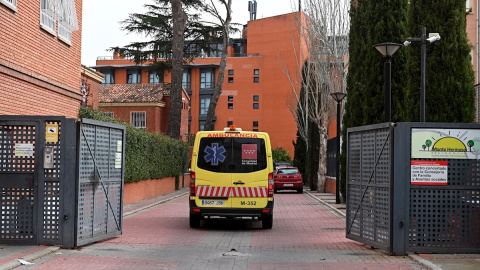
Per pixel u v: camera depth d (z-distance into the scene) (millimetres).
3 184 10539
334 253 10633
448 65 14117
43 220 10547
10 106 14297
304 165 53500
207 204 14734
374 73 18219
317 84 38156
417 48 14641
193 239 12641
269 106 85625
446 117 14055
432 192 10180
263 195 14766
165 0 39562
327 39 33625
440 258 9656
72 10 18312
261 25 86500
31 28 15523
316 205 24500
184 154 39031
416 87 14664
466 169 10219
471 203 10219
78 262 9172
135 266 8953
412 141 10164
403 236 10141
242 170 14797
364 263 9461
